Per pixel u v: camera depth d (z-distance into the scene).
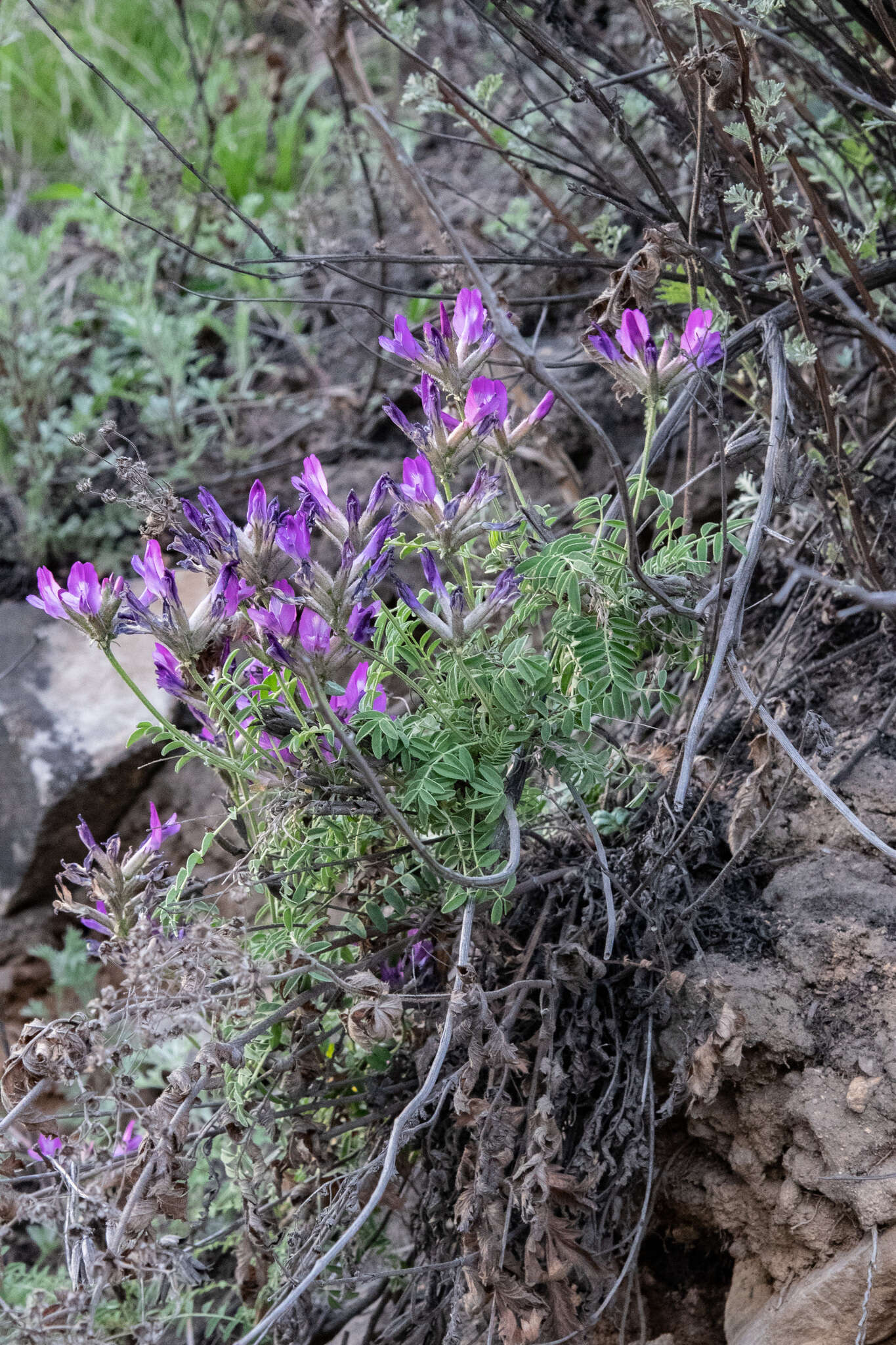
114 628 1.13
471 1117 1.14
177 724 1.52
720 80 1.16
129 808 1.52
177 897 1.14
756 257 1.37
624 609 1.15
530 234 1.54
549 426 1.43
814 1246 1.15
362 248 1.73
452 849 1.15
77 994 1.51
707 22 1.22
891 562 1.27
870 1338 1.14
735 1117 1.18
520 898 1.21
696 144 1.21
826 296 1.27
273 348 1.82
